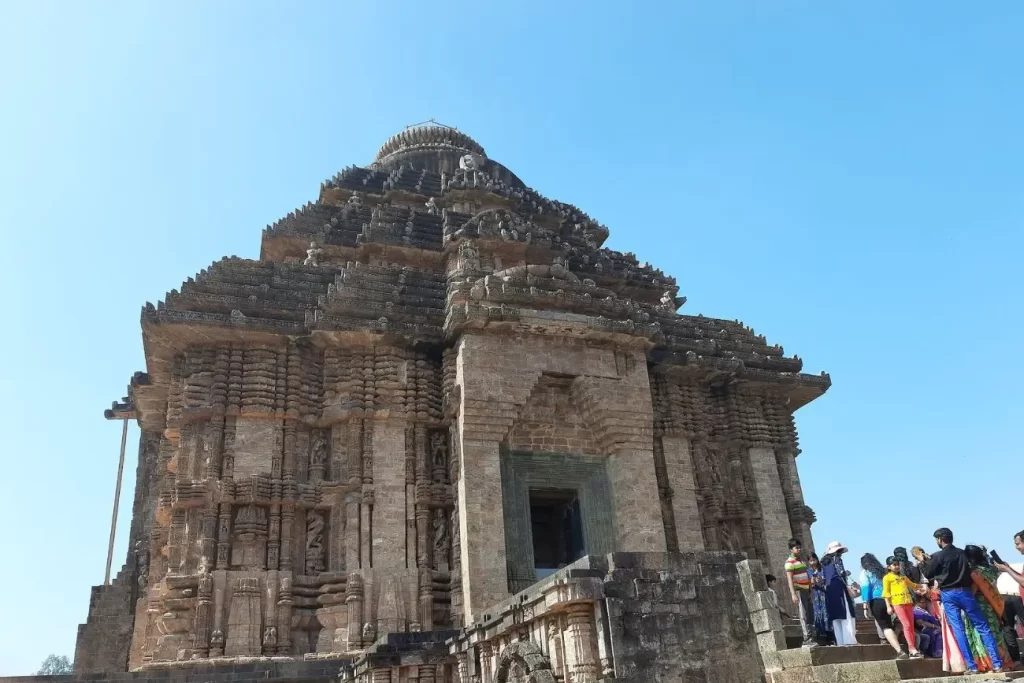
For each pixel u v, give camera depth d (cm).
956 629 1164
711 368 2656
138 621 2892
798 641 1434
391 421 2267
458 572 2095
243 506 2086
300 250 3098
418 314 2398
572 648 1138
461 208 3525
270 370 2236
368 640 1983
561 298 2403
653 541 2252
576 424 2397
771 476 2684
